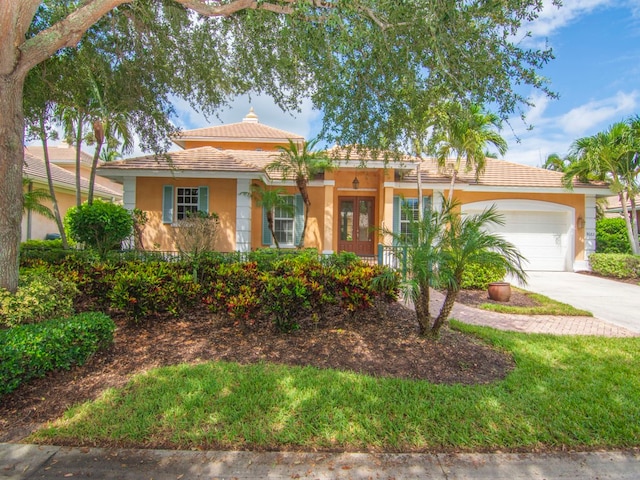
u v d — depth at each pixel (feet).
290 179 47.88
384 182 47.52
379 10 15.60
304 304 18.60
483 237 16.92
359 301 19.56
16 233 16.24
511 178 51.93
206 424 10.87
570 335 21.38
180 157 45.62
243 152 58.03
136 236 41.27
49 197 45.37
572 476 9.24
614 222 59.31
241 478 9.00
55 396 12.49
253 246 49.52
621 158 45.03
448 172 49.70
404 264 18.71
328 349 17.20
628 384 14.14
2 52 15.21
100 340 15.40
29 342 12.35
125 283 18.58
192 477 9.00
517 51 16.61
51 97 28.37
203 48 25.82
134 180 44.01
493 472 9.31
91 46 24.72
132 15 23.11
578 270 50.70
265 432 10.51
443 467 9.44
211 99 28.66
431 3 14.08
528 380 14.32
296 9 15.72
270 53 23.85
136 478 8.93
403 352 16.99
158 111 28.94
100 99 26.37
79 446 10.04
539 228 51.39
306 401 12.14
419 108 21.65
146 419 11.03
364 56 18.95
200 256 23.77
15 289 16.17
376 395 12.64
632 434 10.80
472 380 14.47
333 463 9.50
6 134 15.79
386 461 9.61
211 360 15.79
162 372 14.24
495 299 31.27
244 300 18.26
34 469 9.18
